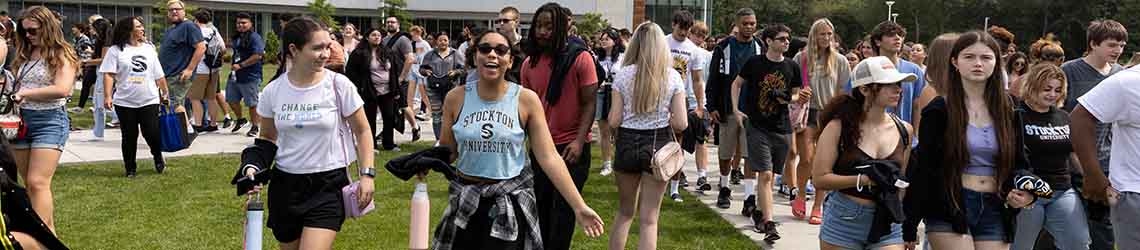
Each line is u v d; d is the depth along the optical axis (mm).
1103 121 4770
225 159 10531
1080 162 4926
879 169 4438
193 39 11828
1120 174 4785
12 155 4043
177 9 11789
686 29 9445
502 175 4469
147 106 9156
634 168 5961
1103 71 6676
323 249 4578
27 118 6082
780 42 7391
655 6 50500
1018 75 8094
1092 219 5203
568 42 5844
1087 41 6738
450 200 4535
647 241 6004
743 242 7023
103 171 9539
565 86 5727
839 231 4699
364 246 6578
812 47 7867
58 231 6820
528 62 5902
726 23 95812
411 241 4457
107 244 6496
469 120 4477
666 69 5906
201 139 12469
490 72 4434
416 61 16500
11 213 3941
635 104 5879
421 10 52906
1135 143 4715
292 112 4602
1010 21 82875
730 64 8141
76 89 21734
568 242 5734
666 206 8391
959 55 4473
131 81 9016
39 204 6055
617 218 6148
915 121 7129
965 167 4508
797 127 7434
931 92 5465
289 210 4633
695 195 9086
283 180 4672
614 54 10711
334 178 4672
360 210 4723
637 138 5945
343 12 51969
